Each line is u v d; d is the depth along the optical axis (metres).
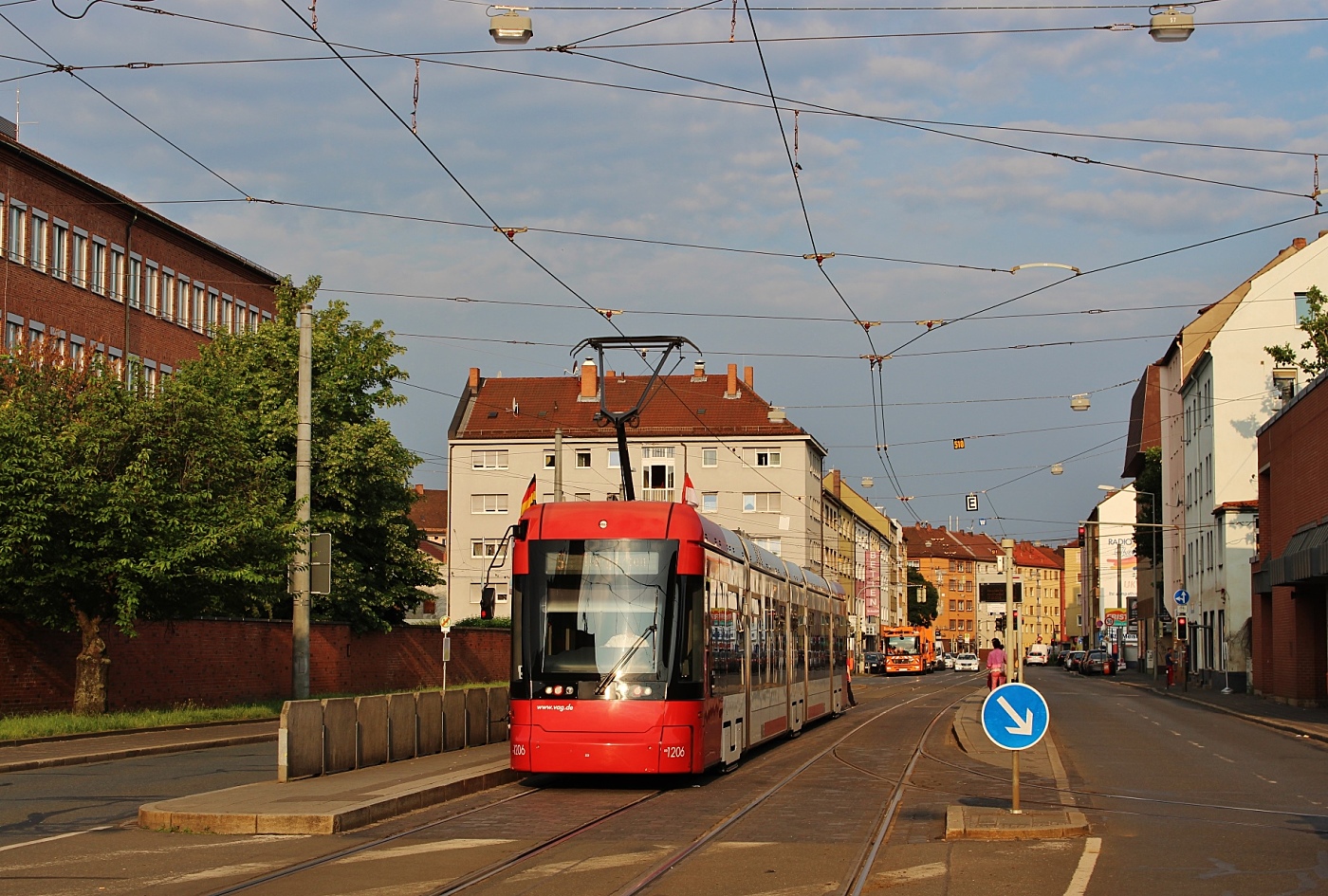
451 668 53.47
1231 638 58.03
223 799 14.07
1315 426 39.69
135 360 31.22
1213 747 25.50
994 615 32.47
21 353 32.81
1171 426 80.31
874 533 132.88
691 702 17.30
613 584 17.53
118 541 28.17
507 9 17.80
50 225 46.88
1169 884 10.36
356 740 17.91
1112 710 40.28
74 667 30.84
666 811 15.02
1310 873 10.84
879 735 29.08
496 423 91.69
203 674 36.31
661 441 90.31
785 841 12.67
